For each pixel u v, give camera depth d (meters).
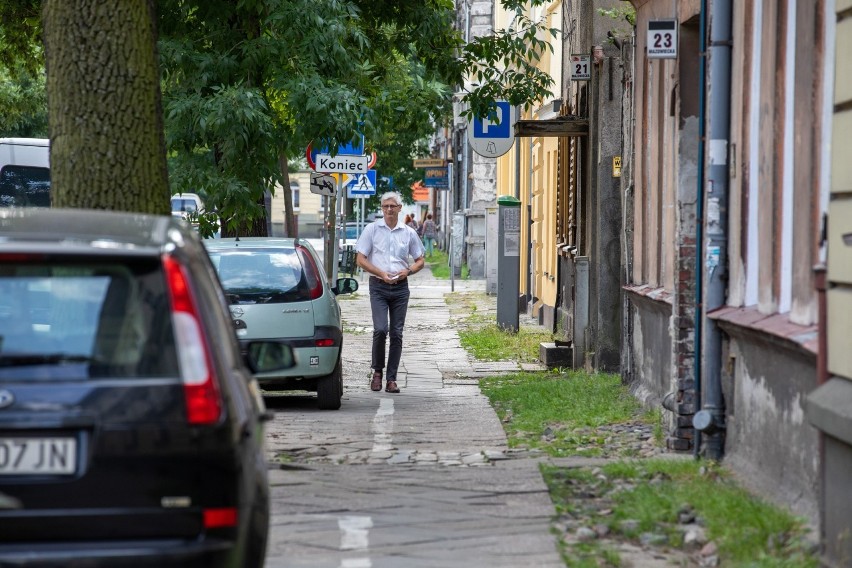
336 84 44.00
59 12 23.47
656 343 32.59
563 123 43.94
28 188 67.50
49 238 13.30
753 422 22.67
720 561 17.58
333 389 35.34
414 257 40.38
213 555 12.86
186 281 13.30
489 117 50.97
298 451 27.86
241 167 43.56
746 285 23.83
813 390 18.34
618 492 22.05
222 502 12.94
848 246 16.06
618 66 41.66
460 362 49.78
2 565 12.45
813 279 19.14
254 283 35.00
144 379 12.91
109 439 12.70
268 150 43.62
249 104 41.91
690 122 28.05
